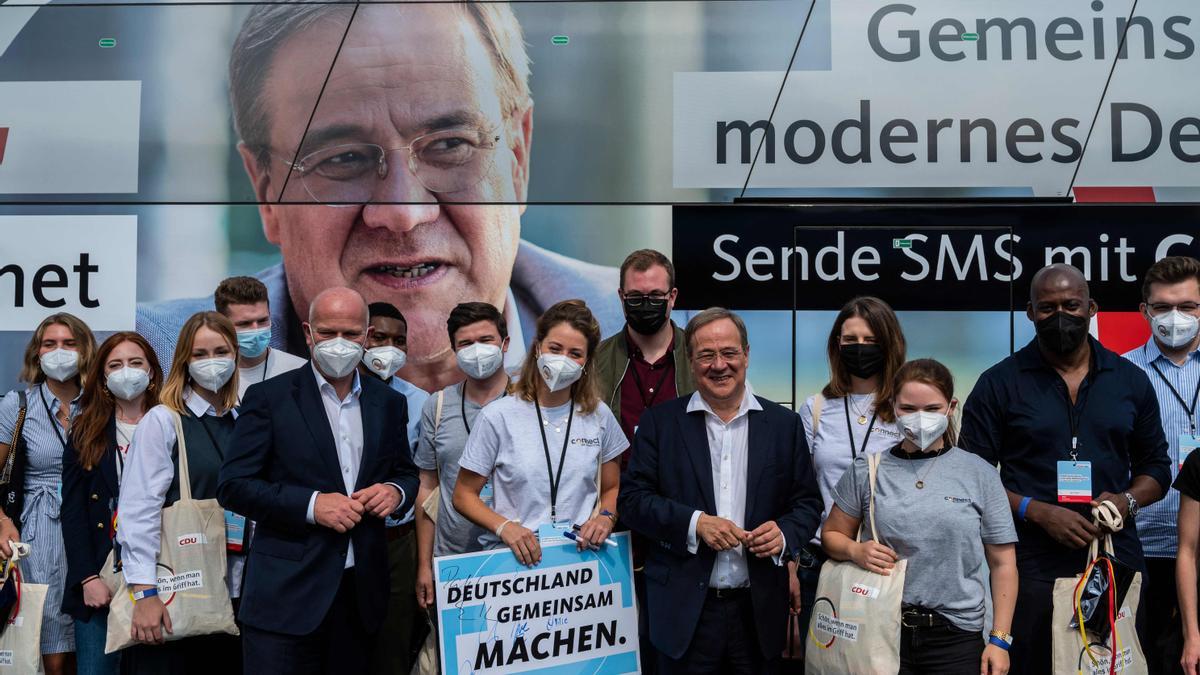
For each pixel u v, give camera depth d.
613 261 4.74
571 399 3.90
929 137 4.76
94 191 4.84
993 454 4.14
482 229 4.77
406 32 4.82
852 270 4.73
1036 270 4.71
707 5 4.82
